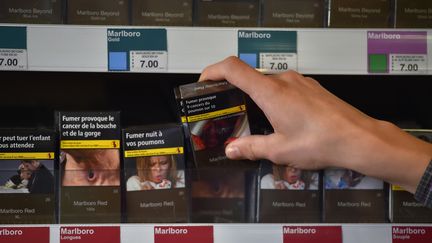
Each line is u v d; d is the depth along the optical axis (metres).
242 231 1.04
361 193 1.08
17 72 1.46
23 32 1.03
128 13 1.08
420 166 0.90
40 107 1.54
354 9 1.10
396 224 1.05
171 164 1.05
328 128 0.93
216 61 1.06
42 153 1.03
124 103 1.56
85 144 1.04
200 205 1.25
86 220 1.03
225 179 1.25
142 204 1.04
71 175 1.03
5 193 1.02
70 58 1.04
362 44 1.08
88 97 1.55
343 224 1.05
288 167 1.08
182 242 1.03
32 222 1.02
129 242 1.02
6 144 1.02
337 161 0.95
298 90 0.96
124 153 1.05
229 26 1.10
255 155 0.99
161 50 1.05
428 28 1.10
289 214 1.08
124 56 1.05
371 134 0.93
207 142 1.03
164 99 1.55
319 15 1.11
